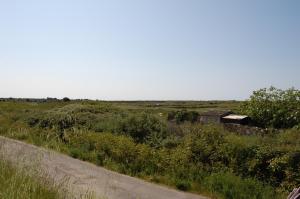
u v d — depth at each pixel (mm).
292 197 2594
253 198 9953
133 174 12773
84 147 16109
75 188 9086
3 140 11883
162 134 16688
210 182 11156
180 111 25766
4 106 40500
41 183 7078
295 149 11102
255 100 19750
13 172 7168
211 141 13297
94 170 12711
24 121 24203
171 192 10820
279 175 10789
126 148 14422
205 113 23719
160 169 12930
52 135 17766
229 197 10375
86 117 22109
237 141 12414
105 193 9148
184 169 12383
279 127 18594
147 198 9961
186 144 13508
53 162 12461
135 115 20062
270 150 11367
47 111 25828
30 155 8602
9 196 6008
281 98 19031
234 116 21469
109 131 18719
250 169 11258
